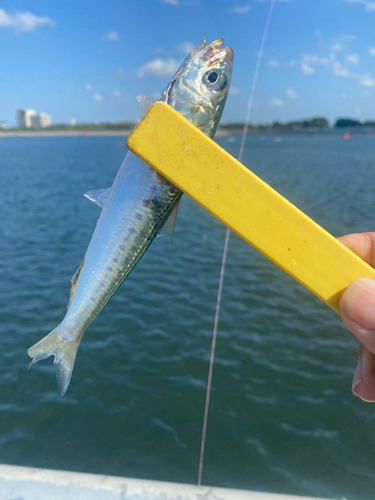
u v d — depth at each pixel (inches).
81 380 23.7
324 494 15.1
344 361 24.6
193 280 38.4
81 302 7.3
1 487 9.9
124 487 10.0
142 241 7.0
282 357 25.4
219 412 20.8
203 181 5.5
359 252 9.0
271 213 5.5
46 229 58.3
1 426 20.2
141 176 6.7
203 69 6.6
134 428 20.0
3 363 25.0
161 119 5.5
